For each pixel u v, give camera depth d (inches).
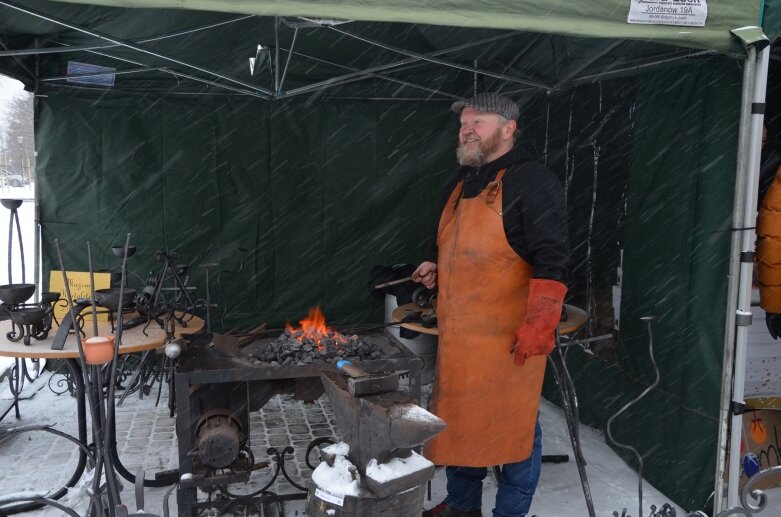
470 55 165.9
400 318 134.3
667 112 131.2
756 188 108.9
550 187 98.9
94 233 193.5
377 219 208.2
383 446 72.3
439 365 109.3
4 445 151.4
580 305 170.4
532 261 102.6
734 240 110.4
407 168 207.5
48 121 187.3
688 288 125.1
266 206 202.2
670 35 97.7
